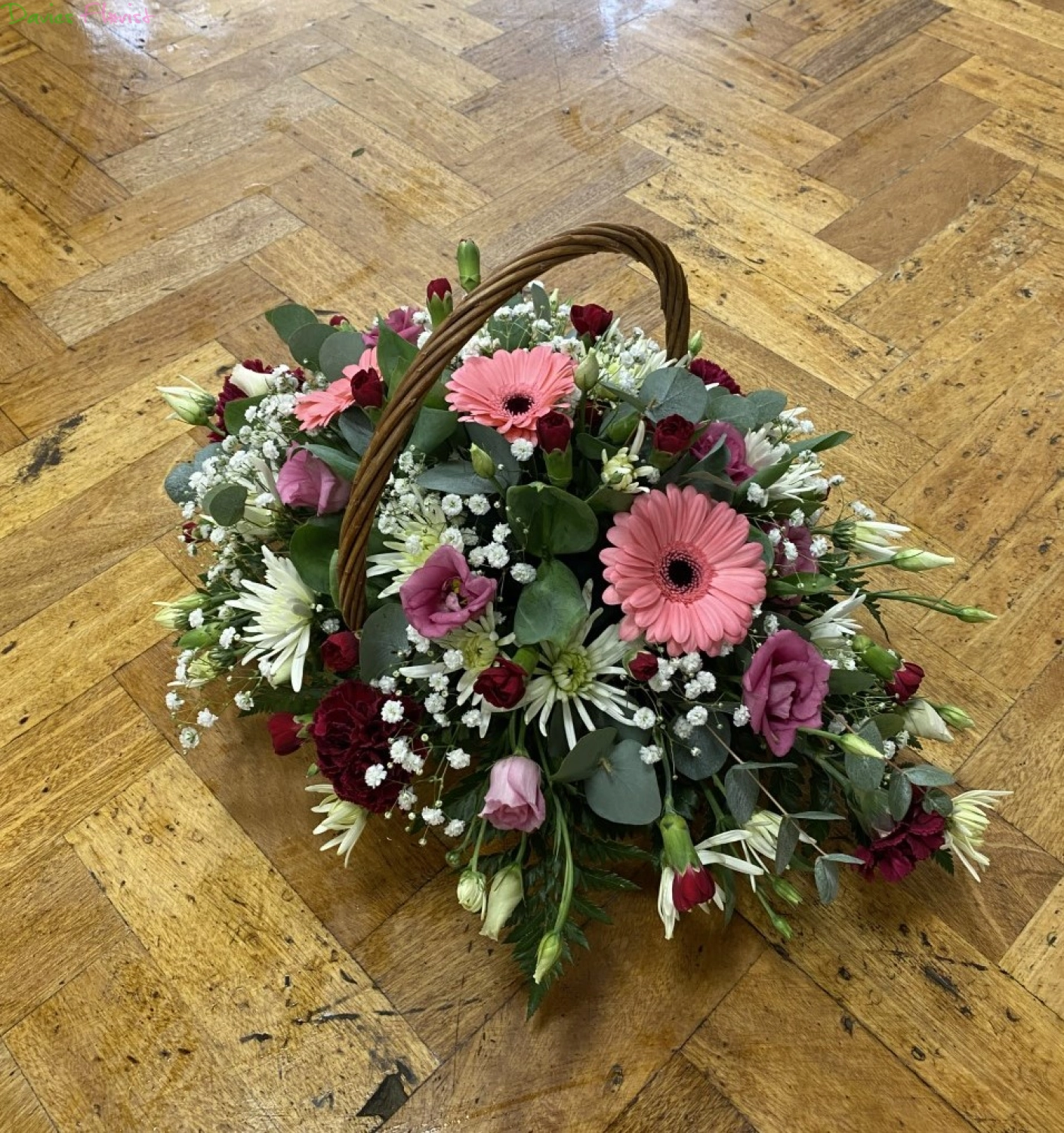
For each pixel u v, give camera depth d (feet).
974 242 4.59
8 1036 2.71
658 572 2.31
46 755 3.20
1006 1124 2.53
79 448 3.99
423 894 2.91
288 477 2.49
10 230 4.78
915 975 2.75
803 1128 2.54
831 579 2.53
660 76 5.41
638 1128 2.54
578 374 2.35
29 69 5.56
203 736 3.22
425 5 5.89
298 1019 2.71
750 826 2.41
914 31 5.62
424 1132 2.54
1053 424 3.94
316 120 5.24
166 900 2.92
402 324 2.93
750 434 2.65
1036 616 3.43
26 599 3.57
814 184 4.84
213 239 4.71
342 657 2.40
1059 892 2.88
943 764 3.10
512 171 4.96
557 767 2.56
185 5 5.94
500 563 2.30
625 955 2.79
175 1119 2.58
